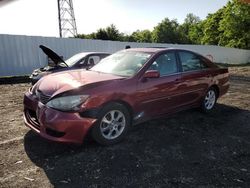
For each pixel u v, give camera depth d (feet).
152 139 15.17
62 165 11.78
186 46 82.43
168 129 16.97
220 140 15.60
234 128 17.84
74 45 51.96
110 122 13.87
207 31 146.82
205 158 13.16
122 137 14.49
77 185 10.31
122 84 14.12
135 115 15.01
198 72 19.25
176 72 17.51
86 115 12.64
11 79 39.45
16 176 10.79
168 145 14.46
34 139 14.55
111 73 15.93
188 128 17.34
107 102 13.44
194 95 19.11
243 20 114.01
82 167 11.67
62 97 12.48
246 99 27.30
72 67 30.01
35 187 10.09
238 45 120.06
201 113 21.03
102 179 10.79
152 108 15.89
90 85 13.17
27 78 41.60
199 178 11.24
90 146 13.83
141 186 10.43
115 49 59.41
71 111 12.38
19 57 44.86
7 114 19.79
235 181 11.14
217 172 11.82
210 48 90.84
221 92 22.25
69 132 12.35
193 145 14.65
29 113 14.33
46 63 47.93
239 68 71.92
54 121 12.19
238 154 13.83
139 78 14.99
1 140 14.32
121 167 11.82
